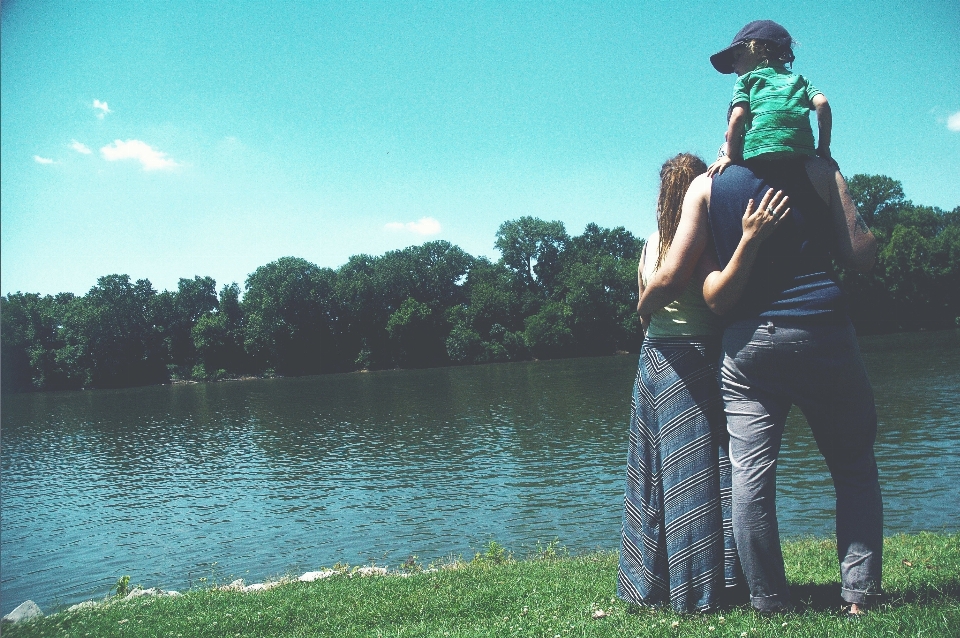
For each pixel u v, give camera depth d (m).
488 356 98.50
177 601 6.64
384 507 22.22
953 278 89.44
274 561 17.34
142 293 102.06
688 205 3.76
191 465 33.56
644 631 3.58
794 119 3.50
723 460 3.88
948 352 55.50
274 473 30.12
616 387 53.59
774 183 3.51
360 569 9.20
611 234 115.38
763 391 3.58
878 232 95.19
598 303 99.31
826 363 3.44
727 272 3.55
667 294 3.82
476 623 4.45
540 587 5.52
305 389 72.75
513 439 33.69
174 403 66.25
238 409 57.12
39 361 94.50
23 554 19.52
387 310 105.94
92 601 7.62
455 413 45.41
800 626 3.35
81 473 33.00
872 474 3.63
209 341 99.81
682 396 3.93
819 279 3.50
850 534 3.60
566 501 20.77
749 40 3.76
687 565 3.85
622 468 24.84
